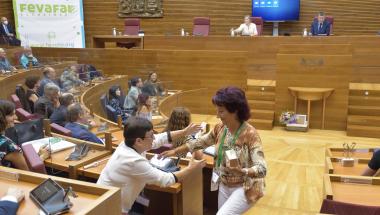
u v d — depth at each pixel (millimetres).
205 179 3812
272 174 5199
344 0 11000
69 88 6910
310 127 7949
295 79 7914
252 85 8359
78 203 1745
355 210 1972
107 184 2182
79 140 3400
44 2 11570
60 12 11719
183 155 2887
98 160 3076
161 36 9469
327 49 7988
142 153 2455
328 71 7680
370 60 8141
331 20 9352
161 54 9164
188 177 2775
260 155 2115
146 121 2199
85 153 3117
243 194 2184
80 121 4109
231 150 2152
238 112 2152
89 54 9633
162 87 8000
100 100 6652
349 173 3271
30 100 5770
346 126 7719
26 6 11453
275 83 8344
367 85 8070
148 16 11758
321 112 7852
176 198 2727
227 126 2225
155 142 2623
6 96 6211
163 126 4992
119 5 11906
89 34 12297
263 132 7621
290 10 10828
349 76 7566
